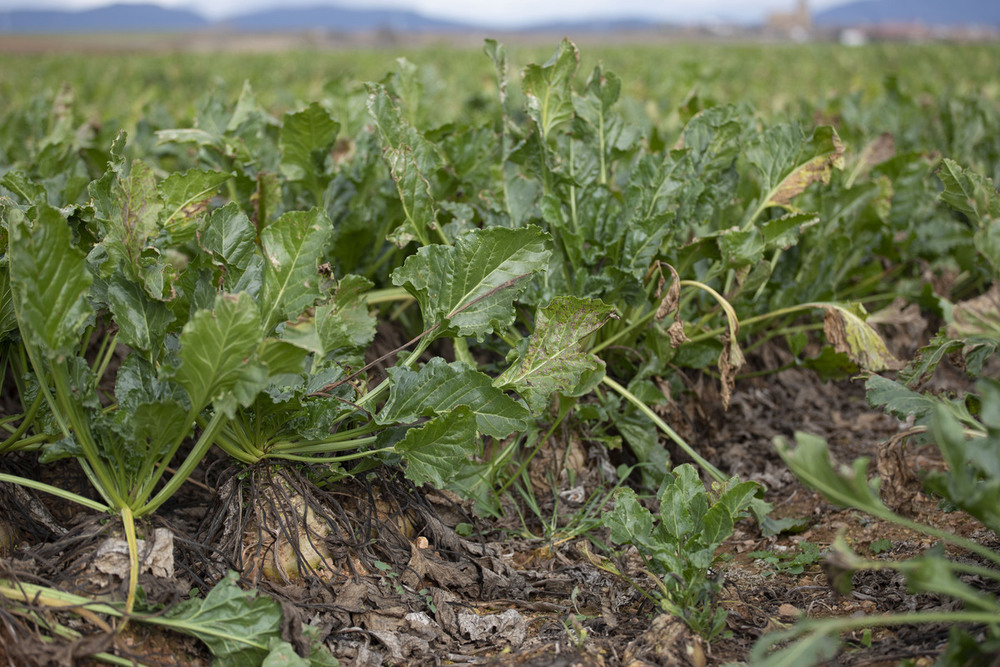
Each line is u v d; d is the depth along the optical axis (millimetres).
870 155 2744
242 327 1704
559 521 2170
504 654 1837
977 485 1710
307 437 1911
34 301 1705
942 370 2742
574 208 2244
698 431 2469
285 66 12820
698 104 2676
